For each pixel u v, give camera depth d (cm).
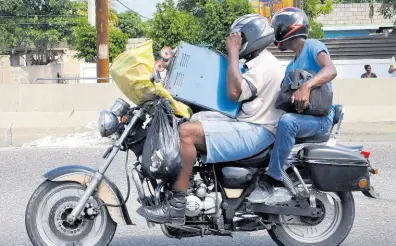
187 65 523
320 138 541
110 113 525
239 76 513
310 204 538
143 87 509
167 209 514
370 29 4972
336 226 561
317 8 4750
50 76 4394
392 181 886
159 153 500
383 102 1393
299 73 514
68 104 1456
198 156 531
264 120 526
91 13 2228
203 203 522
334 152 535
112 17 4512
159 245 618
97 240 542
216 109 524
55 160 1081
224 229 534
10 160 1086
